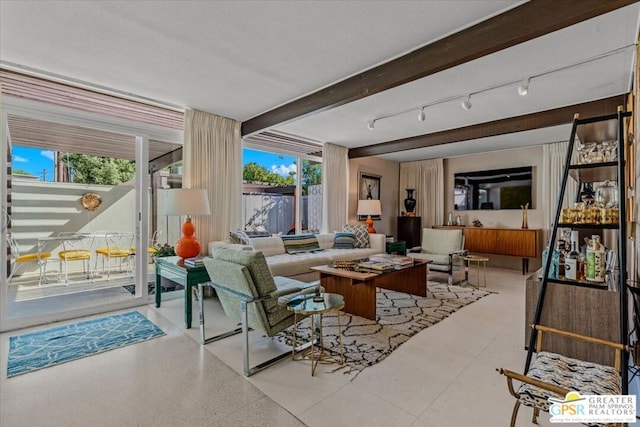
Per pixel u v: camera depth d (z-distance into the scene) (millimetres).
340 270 3398
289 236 5000
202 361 2357
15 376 2137
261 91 3422
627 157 2674
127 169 3729
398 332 2887
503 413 1757
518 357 2408
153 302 3828
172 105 3863
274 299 2324
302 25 2221
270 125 4086
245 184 4977
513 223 6109
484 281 4965
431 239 5344
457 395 1927
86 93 3396
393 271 3410
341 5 2002
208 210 3641
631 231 2588
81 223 3465
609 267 2482
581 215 1976
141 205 3777
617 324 2109
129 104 3697
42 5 2012
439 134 5152
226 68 2889
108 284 3672
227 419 1706
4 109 2924
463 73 2967
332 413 1758
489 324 3098
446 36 2363
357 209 6664
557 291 2318
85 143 3467
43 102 3125
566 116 3883
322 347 2459
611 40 2387
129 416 1726
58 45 2504
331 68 2883
